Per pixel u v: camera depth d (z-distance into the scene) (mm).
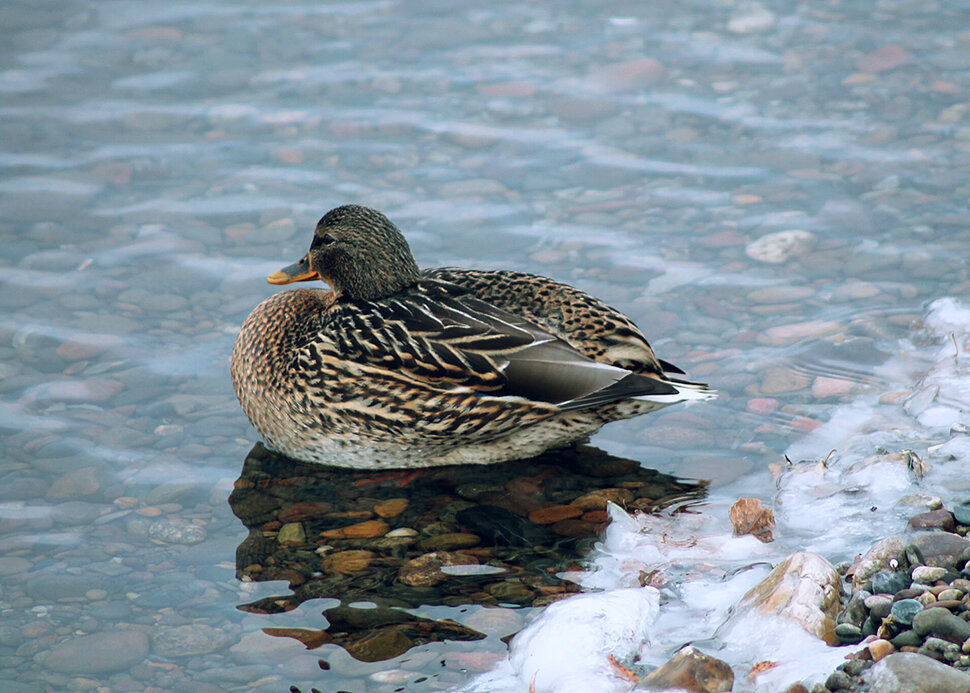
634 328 10312
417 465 10867
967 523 8711
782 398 11234
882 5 20078
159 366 11945
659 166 15758
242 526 9719
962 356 11539
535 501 10102
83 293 13148
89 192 15250
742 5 20328
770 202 14797
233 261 13828
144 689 7723
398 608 8562
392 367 10297
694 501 9867
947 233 13820
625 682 7453
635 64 18391
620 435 11086
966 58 18062
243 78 18234
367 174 15703
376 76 18234
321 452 10852
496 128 16766
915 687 6406
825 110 16891
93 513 9805
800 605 7652
